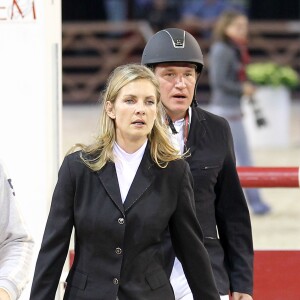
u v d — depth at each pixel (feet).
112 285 39.55
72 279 40.22
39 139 48.47
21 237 38.24
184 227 41.04
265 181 52.54
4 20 48.01
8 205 38.24
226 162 46.03
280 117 159.02
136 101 39.86
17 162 48.60
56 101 49.39
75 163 40.27
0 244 38.34
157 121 40.73
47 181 48.78
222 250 46.11
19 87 48.32
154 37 45.91
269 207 106.52
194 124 45.91
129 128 39.78
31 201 48.67
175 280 44.75
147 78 40.01
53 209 40.32
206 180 45.32
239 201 46.37
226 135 46.24
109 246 39.70
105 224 39.52
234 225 46.42
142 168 40.32
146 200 39.96
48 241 40.14
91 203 39.83
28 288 48.65
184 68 45.44
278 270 54.24
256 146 158.71
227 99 103.96
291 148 157.17
